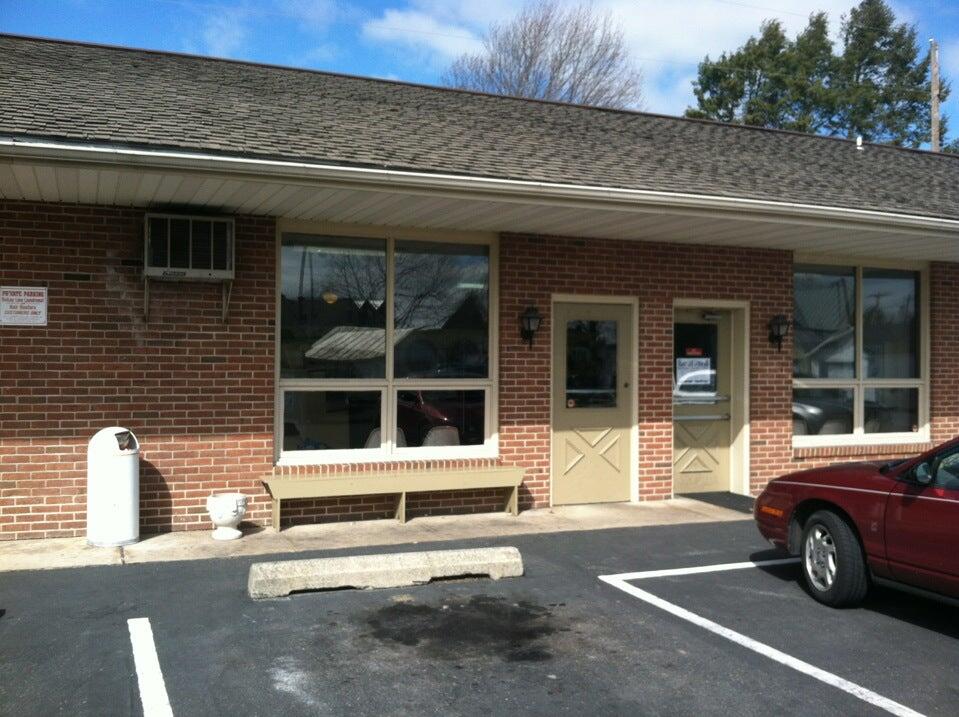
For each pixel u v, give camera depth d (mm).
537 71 35750
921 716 4430
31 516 7562
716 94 40781
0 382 7449
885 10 43594
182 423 7984
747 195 8656
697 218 8406
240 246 8172
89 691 4547
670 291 10062
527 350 9391
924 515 5559
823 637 5559
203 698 4488
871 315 11484
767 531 6773
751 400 10531
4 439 7469
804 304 11062
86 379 7688
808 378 11047
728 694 4672
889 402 11625
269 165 6723
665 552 7691
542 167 8188
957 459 5562
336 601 6098
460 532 8320
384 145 7816
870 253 10977
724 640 5484
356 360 8789
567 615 5918
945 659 5203
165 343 7918
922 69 43219
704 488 10648
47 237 7566
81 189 7125
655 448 10016
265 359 8258
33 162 6172
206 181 6805
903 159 12727
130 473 7492
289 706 4422
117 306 7766
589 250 9664
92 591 6188
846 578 6000
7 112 6590
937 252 10836
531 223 8773
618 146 9867
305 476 8180
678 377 10508
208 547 7492
